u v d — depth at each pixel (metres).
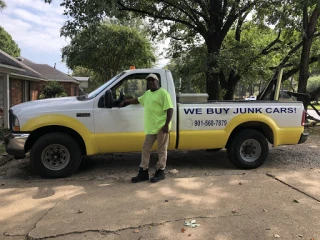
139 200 4.47
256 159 6.33
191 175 5.86
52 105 5.61
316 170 6.16
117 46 24.33
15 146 5.46
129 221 3.78
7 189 5.04
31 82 21.19
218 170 6.26
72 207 4.23
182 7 13.03
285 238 3.37
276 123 6.35
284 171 6.09
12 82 17.25
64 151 5.65
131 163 6.81
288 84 15.94
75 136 5.86
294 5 10.75
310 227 3.63
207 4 12.79
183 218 3.86
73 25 9.90
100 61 25.88
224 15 12.80
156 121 5.18
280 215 3.96
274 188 4.99
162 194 4.72
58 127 5.68
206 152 8.04
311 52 15.59
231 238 3.37
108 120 5.70
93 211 4.09
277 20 11.37
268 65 14.82
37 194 4.78
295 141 6.49
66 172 5.66
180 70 14.16
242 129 6.37
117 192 4.83
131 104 5.75
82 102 5.68
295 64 13.84
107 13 9.41
